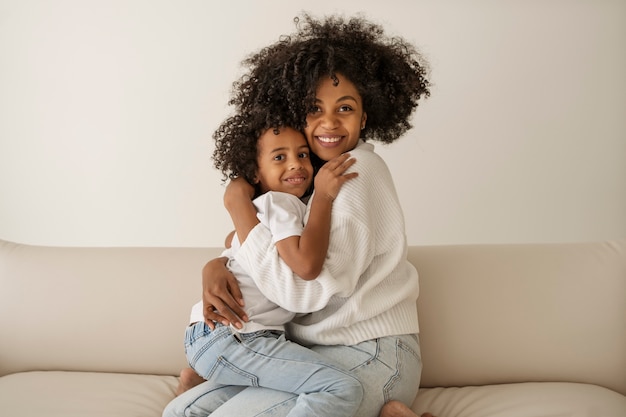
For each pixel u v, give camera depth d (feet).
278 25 12.01
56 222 12.78
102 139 12.54
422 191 12.22
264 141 6.33
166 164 12.47
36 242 12.84
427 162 12.15
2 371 7.79
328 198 5.88
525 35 11.91
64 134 12.61
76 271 7.93
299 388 5.68
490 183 12.16
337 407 5.49
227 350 5.88
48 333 7.73
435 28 11.93
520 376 7.21
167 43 12.25
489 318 7.29
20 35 12.51
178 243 12.57
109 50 12.37
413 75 6.88
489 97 12.01
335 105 6.25
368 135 7.19
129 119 12.46
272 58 6.46
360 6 11.93
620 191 12.05
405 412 5.71
